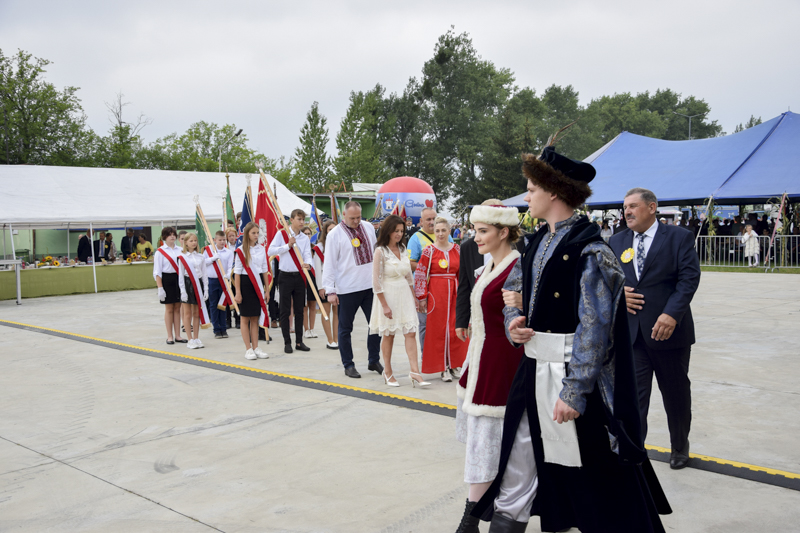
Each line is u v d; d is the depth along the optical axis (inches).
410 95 2630.4
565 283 85.8
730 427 177.0
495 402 99.7
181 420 196.4
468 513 101.3
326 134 2058.3
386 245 232.1
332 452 164.2
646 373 143.6
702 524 118.3
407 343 235.0
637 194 145.6
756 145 916.6
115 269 719.1
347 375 253.6
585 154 2992.1
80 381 254.1
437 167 2514.8
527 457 93.1
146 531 120.4
